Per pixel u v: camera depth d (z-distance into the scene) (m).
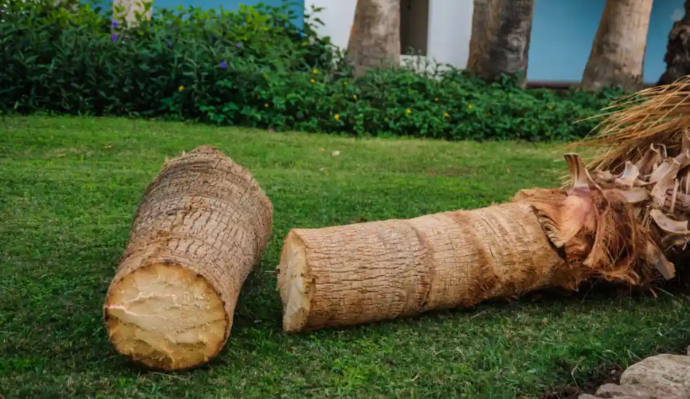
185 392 3.12
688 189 4.55
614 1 14.19
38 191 6.34
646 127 5.05
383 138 10.83
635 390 3.00
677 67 13.72
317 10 13.42
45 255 4.84
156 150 8.45
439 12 14.66
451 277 4.00
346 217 6.18
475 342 3.71
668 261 4.41
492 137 11.57
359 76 12.74
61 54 10.54
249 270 4.15
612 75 14.26
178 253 3.39
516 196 4.72
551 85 15.72
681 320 4.01
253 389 3.18
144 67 10.70
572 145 5.30
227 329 3.31
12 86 10.26
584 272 4.31
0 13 11.14
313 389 3.20
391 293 3.86
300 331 3.80
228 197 4.32
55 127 9.23
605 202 4.34
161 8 13.19
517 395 3.17
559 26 15.62
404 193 7.19
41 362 3.32
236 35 12.32
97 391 3.10
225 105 10.73
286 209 6.31
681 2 15.88
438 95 11.95
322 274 3.70
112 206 6.16
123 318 3.24
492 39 13.84
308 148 9.37
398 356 3.53
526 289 4.26
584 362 3.42
